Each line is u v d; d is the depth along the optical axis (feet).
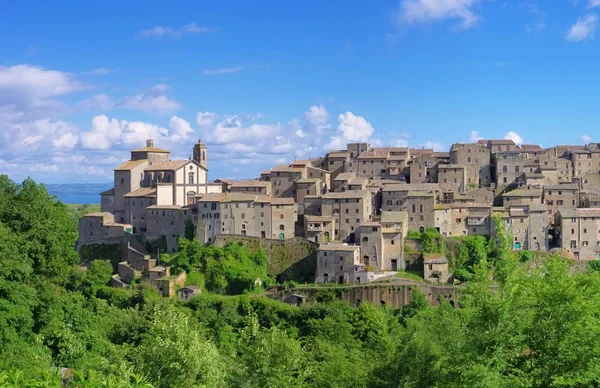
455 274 615.98
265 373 219.82
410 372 221.46
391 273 613.11
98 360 283.79
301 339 497.46
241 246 653.30
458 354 186.70
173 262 650.02
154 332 241.14
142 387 128.88
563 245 641.81
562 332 171.94
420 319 453.99
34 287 313.53
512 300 179.32
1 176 357.20
